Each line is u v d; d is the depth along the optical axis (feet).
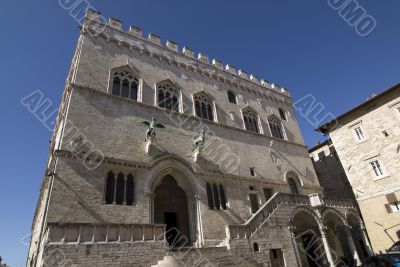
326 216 90.84
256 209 89.15
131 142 73.10
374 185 105.91
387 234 98.12
